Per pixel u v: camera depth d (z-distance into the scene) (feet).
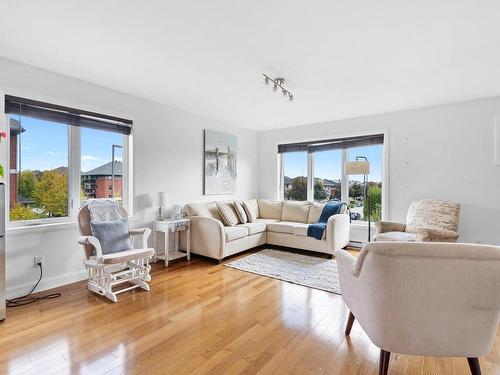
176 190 13.88
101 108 10.82
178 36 7.25
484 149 12.16
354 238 15.37
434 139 13.29
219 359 5.64
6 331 6.62
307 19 6.47
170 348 5.99
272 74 9.70
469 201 12.48
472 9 6.04
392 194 14.39
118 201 11.83
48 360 5.54
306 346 6.12
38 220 9.45
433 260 4.13
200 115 15.17
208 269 11.62
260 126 17.95
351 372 5.28
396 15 6.28
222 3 5.90
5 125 8.07
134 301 8.40
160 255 12.95
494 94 11.66
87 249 9.14
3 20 6.52
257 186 19.62
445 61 8.60
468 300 4.19
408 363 5.58
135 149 12.07
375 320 4.71
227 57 8.43
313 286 9.70
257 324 7.07
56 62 8.80
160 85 10.81
